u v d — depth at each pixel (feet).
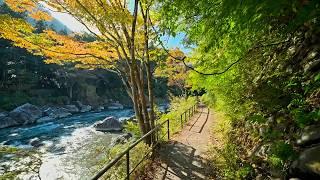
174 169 28.14
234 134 30.40
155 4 21.86
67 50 30.42
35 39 28.66
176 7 16.17
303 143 13.76
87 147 71.77
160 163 30.22
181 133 50.67
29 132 102.63
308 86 15.85
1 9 136.56
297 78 17.56
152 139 35.78
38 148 72.69
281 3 8.43
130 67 34.17
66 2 28.14
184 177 25.75
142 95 36.06
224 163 25.32
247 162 20.70
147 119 36.06
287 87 18.53
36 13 29.66
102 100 236.02
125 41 33.83
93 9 27.78
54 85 208.13
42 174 49.14
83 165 53.52
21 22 27.20
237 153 24.98
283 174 14.42
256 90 23.17
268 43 20.16
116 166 26.30
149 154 31.37
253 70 26.40
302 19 8.62
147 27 32.42
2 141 84.84
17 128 113.91
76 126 117.19
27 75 184.34
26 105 146.92
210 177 25.12
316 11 8.52
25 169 25.88
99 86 244.63
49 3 28.17
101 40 32.32
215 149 31.42
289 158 14.15
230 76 28.76
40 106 175.32
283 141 15.53
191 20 16.69
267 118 19.99
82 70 221.87
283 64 20.63
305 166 12.55
